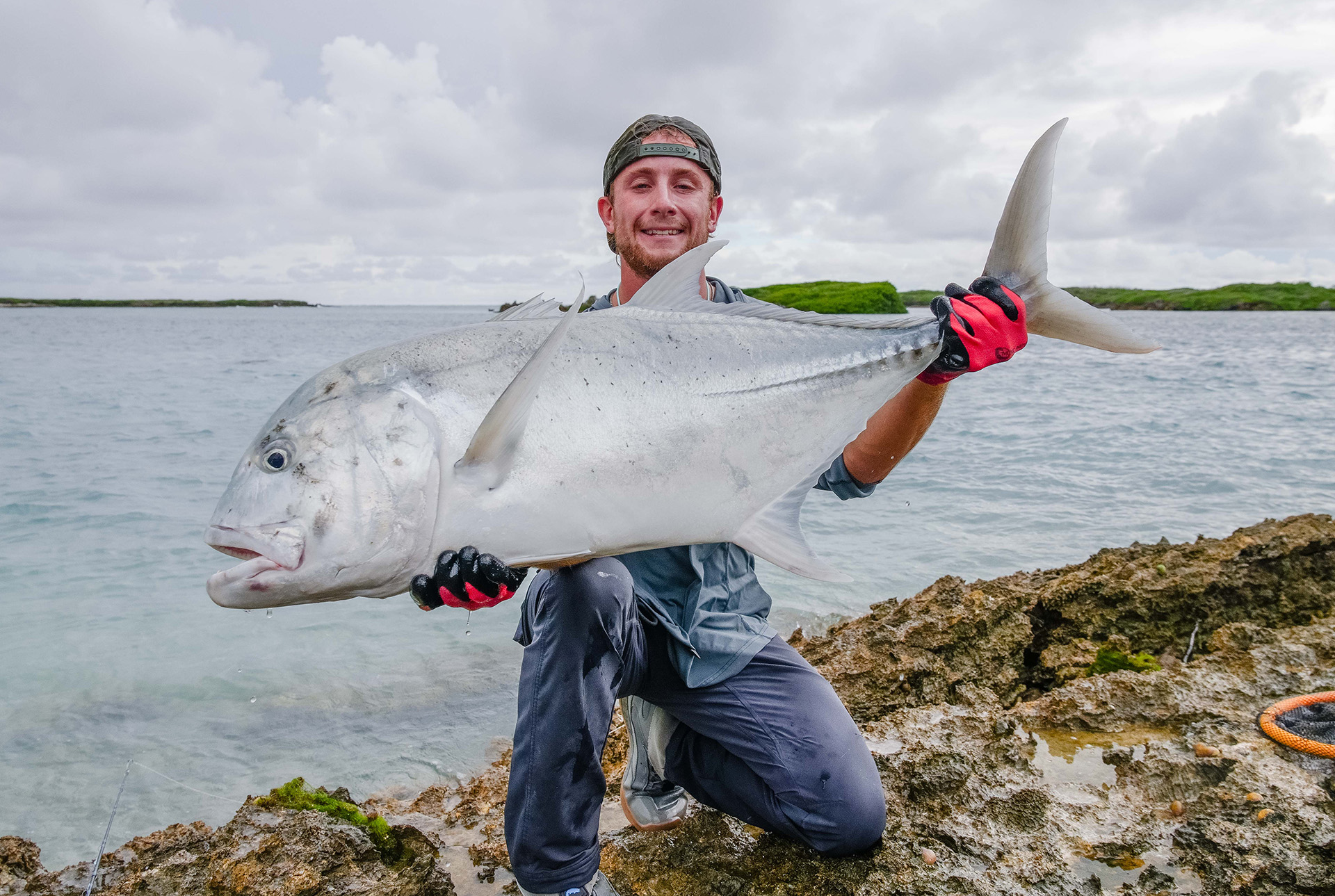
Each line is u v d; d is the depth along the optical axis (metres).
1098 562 4.84
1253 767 2.79
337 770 3.94
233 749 4.17
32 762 4.06
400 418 1.80
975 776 2.87
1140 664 3.86
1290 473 10.23
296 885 2.41
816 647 4.14
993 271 2.42
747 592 2.56
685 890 2.45
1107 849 2.53
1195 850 2.49
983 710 3.44
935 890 2.36
